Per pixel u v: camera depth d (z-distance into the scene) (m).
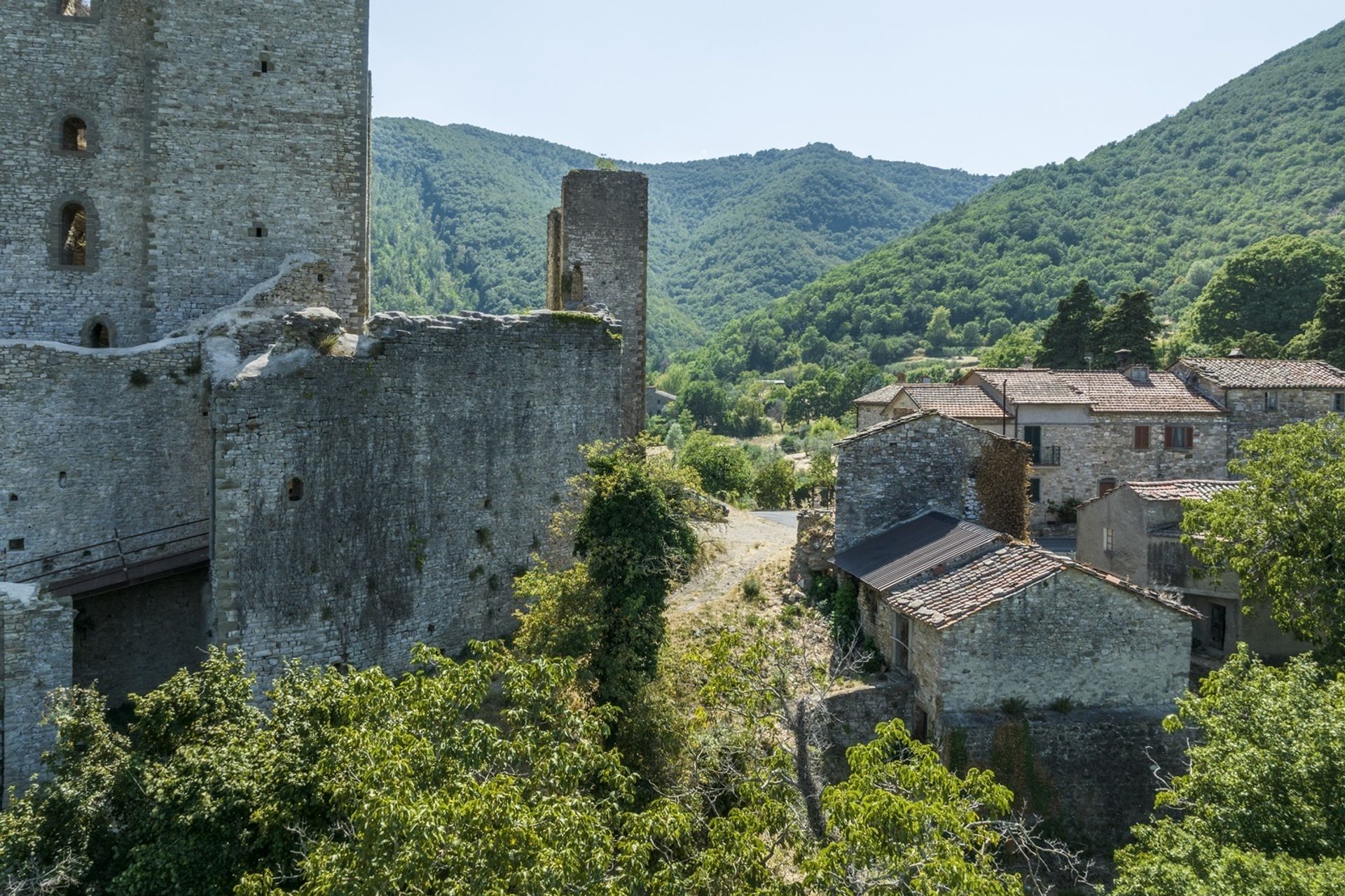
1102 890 16.69
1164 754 21.72
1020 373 53.19
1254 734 16.05
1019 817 21.00
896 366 138.12
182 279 30.22
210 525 23.08
